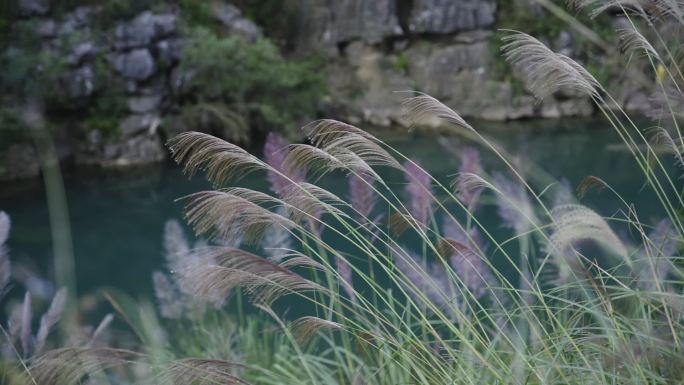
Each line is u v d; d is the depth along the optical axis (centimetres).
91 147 1173
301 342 165
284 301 507
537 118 1499
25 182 1062
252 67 1277
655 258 181
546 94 176
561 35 1442
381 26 1511
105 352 148
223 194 146
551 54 172
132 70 1202
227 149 153
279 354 295
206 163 156
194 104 1289
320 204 161
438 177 1019
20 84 1109
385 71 1509
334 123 170
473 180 185
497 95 1504
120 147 1185
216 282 147
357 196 230
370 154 168
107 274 746
